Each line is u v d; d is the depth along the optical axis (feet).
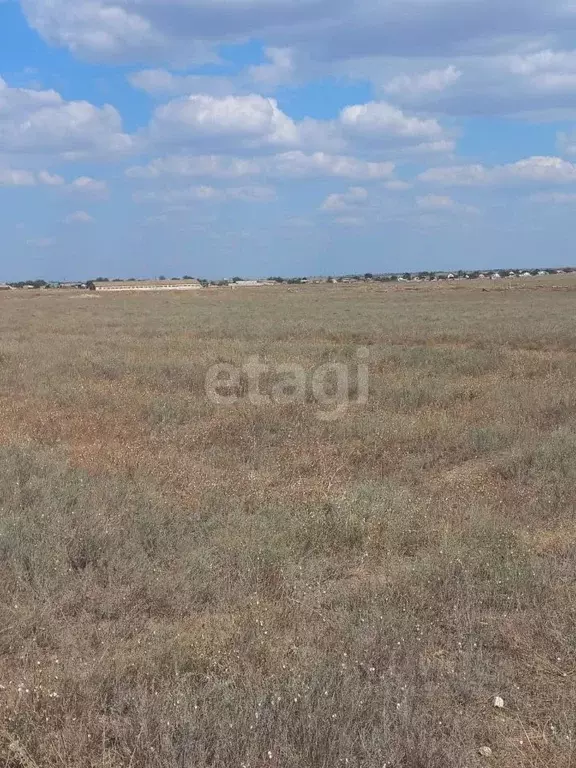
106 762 10.39
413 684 12.37
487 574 16.98
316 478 26.30
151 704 11.47
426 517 20.95
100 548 18.01
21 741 10.75
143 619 15.07
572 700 12.21
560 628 14.42
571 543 19.04
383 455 29.25
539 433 31.58
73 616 15.14
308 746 10.61
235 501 22.39
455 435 31.96
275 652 13.34
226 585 16.47
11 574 16.35
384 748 10.62
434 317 120.67
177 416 37.11
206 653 13.17
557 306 156.87
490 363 55.36
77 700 11.81
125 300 248.52
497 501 23.16
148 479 24.91
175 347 69.92
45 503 20.98
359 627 14.14
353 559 18.52
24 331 98.27
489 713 11.96
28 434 32.42
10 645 13.73
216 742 10.59
